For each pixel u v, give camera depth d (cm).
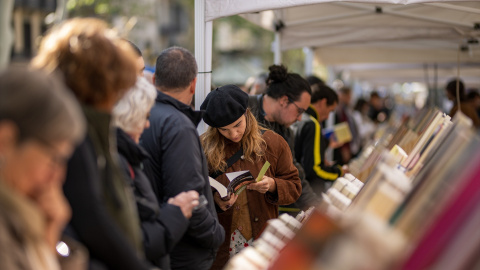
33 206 136
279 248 199
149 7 1466
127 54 178
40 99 130
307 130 448
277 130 375
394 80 1458
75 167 163
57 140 133
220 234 264
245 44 2606
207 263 269
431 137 245
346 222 142
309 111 476
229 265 198
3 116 128
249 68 2577
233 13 364
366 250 133
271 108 371
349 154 809
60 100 134
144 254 215
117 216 176
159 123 250
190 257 261
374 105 1340
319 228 139
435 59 833
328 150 755
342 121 870
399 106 2080
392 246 135
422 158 240
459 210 135
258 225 319
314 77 571
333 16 555
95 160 170
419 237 137
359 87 1593
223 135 317
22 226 134
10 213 133
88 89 170
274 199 322
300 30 604
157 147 248
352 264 133
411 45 773
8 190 133
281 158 332
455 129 191
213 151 317
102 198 169
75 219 164
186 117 256
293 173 334
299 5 354
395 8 520
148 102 217
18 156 131
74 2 1130
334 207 205
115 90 174
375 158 350
